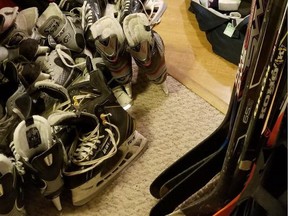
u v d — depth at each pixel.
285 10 0.67
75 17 1.58
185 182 1.02
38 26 1.47
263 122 0.79
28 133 1.04
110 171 1.19
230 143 0.87
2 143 1.17
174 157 1.26
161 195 1.10
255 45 0.80
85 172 1.12
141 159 1.26
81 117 1.15
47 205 1.16
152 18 1.77
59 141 1.06
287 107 0.72
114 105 1.19
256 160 0.83
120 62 1.34
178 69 1.56
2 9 1.45
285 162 0.77
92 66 1.36
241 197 0.83
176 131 1.33
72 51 1.48
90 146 1.14
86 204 1.16
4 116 1.18
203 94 1.45
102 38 1.29
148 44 1.30
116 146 1.17
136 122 1.36
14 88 1.23
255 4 0.76
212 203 0.95
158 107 1.42
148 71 1.37
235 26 1.54
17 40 1.43
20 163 1.06
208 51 1.64
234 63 1.57
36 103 1.28
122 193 1.18
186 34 1.73
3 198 0.98
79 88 1.23
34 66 1.31
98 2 1.61
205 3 1.66
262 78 0.76
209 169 1.02
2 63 1.26
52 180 1.05
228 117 0.99
